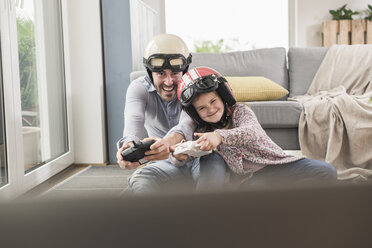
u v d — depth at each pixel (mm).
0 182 2002
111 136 3236
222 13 5176
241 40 5207
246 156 1236
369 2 5016
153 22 4285
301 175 1229
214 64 3328
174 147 1118
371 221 107
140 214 106
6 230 105
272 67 3365
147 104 1440
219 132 1120
